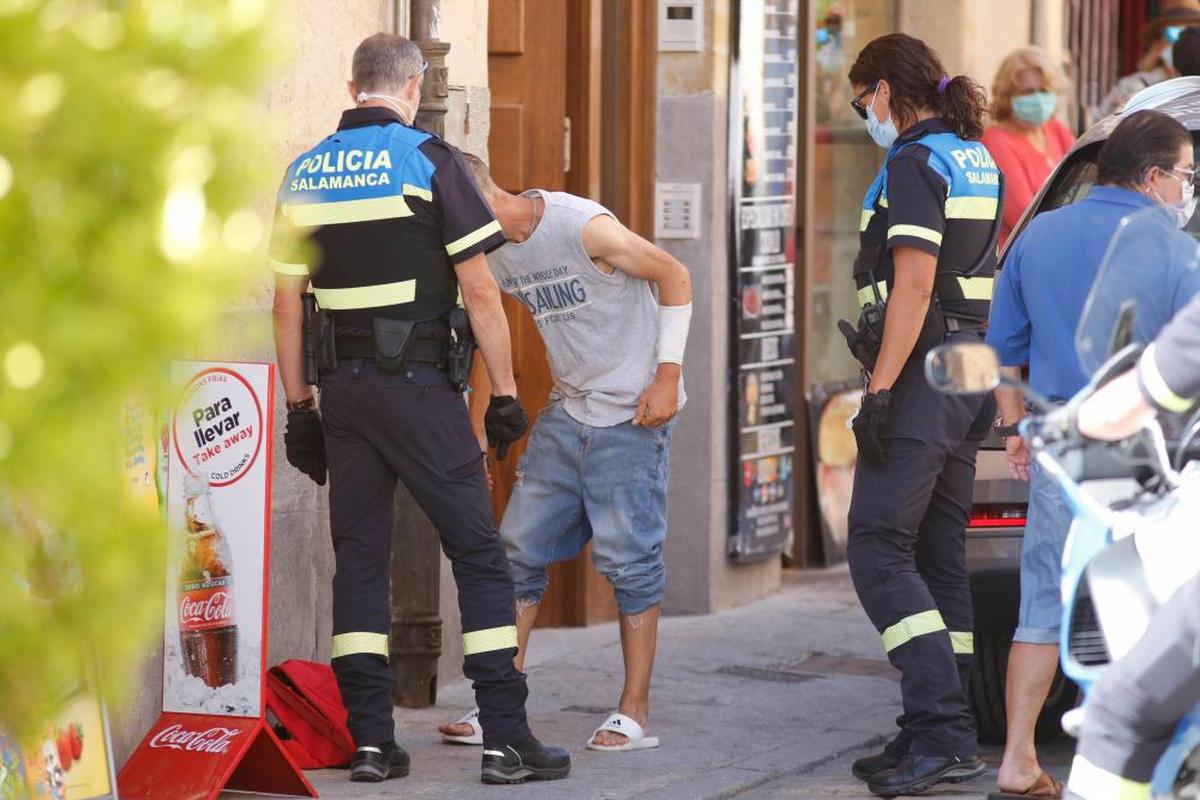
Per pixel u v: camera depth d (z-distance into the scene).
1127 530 8.66
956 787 13.48
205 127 5.07
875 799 13.44
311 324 13.13
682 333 14.16
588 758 14.38
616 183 20.19
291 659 15.05
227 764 12.36
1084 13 33.78
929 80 13.16
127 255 4.92
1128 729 8.53
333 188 12.76
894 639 13.28
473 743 14.72
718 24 20.17
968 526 13.90
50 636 5.16
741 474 20.88
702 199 20.25
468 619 13.38
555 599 19.83
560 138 19.02
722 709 16.27
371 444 13.09
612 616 20.25
